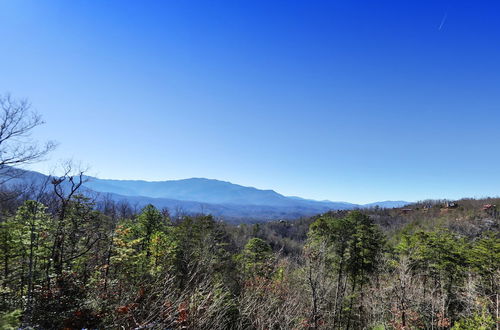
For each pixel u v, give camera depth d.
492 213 70.75
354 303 26.72
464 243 29.67
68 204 16.11
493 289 19.20
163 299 10.12
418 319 18.75
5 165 13.31
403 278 19.98
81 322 9.60
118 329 9.23
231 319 11.34
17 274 13.20
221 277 19.19
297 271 22.59
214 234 29.62
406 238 29.16
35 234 13.54
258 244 30.77
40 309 10.30
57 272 13.13
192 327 9.12
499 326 12.84
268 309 13.25
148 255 18.95
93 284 13.56
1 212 16.03
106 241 16.52
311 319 17.78
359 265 28.47
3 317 6.55
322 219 32.78
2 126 12.92
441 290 22.42
